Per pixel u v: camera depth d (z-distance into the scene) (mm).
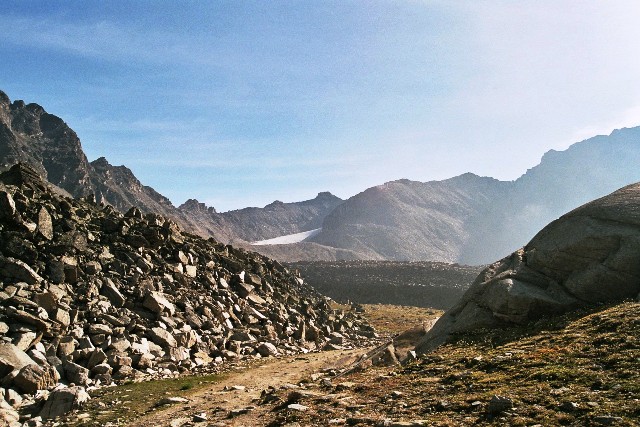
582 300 26375
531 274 29453
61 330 32312
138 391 27797
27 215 40562
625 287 25516
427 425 13523
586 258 27641
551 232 31047
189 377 33125
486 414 13961
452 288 160625
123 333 35531
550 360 17953
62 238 41469
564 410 13180
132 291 41750
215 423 18297
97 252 44438
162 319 40375
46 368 27234
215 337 44219
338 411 17016
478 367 19641
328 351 54062
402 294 164500
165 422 20469
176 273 50125
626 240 26547
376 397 18422
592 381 14977
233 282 60344
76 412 23438
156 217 59438
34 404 24141
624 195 30109
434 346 28094
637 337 17844
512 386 16094
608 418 11867
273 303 63312
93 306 37000
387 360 28969
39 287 34812
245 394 26578
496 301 27734
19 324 30016
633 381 14266
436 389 17859
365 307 131125
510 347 21844
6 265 34656
